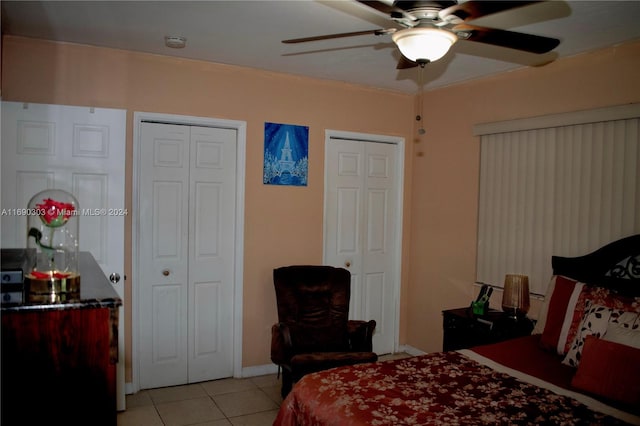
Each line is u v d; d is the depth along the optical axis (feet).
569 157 10.80
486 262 12.82
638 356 7.04
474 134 13.02
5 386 4.66
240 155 12.64
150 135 11.78
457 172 13.70
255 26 9.39
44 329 4.76
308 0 8.03
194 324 12.46
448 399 6.89
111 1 8.25
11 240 9.94
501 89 12.41
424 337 14.78
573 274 10.20
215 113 12.24
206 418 10.51
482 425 6.08
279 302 11.74
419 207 15.05
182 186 12.19
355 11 7.88
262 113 12.85
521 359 8.83
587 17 8.49
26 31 9.89
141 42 10.57
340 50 10.86
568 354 8.57
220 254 12.72
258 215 12.97
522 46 6.90
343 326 11.78
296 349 11.09
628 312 8.05
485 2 5.49
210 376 12.70
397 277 15.30
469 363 8.51
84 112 10.50
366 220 14.85
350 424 6.24
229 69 12.35
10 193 9.93
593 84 10.34
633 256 9.31
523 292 10.94
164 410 10.85
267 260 13.15
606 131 10.10
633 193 9.63
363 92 14.37
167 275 12.10
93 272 6.51
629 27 8.98
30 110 10.05
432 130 14.58
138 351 11.74
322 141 13.79
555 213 11.09
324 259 14.03
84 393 4.92
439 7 5.92
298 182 13.48
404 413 6.42
